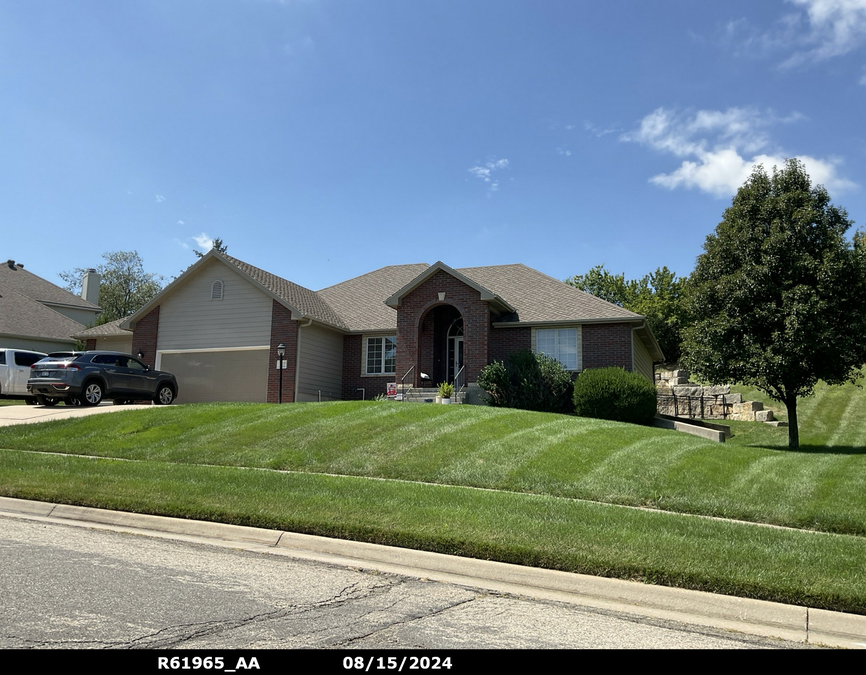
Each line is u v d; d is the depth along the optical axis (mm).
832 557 6617
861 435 22281
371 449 12648
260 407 16984
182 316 24547
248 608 5152
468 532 7242
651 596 5941
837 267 17234
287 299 23719
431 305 22891
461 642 4660
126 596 5277
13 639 4277
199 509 8250
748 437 22891
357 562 6930
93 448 13297
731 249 19344
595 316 22500
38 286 42281
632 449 12469
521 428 14203
